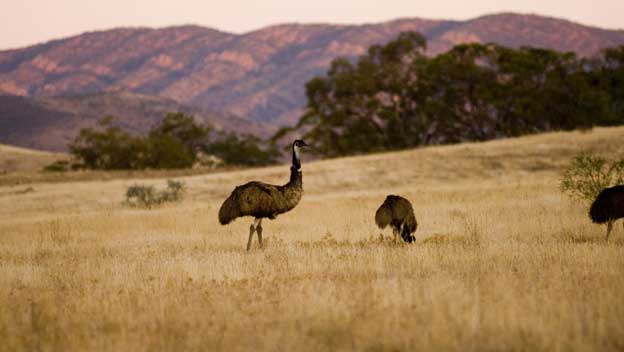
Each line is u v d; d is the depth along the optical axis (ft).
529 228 207.62
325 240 203.51
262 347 90.02
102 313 110.22
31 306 118.73
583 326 90.99
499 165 607.37
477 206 288.71
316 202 374.43
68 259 182.80
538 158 615.57
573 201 272.72
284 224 264.31
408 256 154.81
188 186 580.30
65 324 104.12
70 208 491.31
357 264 149.28
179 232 254.88
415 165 624.59
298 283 127.44
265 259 165.68
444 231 213.66
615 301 100.63
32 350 93.50
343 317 100.99
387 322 94.63
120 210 425.28
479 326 92.43
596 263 139.33
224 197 530.27
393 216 184.55
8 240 253.03
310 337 93.04
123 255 192.44
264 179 595.88
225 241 218.18
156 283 135.33
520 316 95.45
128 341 93.45
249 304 112.68
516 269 133.59
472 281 121.60
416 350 86.02
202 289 127.65
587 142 647.97
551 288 111.75
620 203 172.86
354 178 593.42
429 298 108.06
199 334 94.89
